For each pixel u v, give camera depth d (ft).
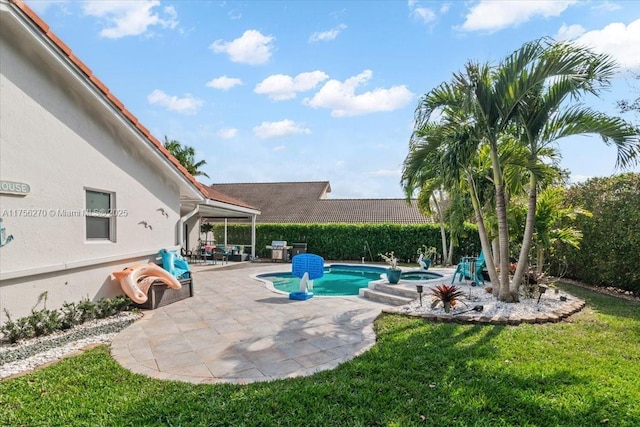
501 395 12.76
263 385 13.73
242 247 73.15
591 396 12.66
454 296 24.86
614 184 35.27
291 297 31.45
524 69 23.29
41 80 21.06
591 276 37.70
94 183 25.48
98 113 25.89
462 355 16.43
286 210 108.68
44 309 20.71
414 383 13.67
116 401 12.45
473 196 28.84
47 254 21.39
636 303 29.14
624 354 16.70
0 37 18.62
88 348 18.17
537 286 28.45
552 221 30.04
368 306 28.50
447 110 27.09
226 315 25.29
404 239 70.49
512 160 26.21
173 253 33.94
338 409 11.85
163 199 34.73
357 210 103.55
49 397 12.73
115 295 27.71
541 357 16.24
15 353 17.04
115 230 27.86
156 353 17.57
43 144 21.16
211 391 13.17
